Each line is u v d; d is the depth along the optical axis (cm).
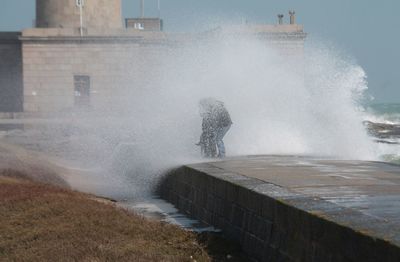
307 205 882
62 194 1441
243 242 1067
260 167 1416
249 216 1049
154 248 1011
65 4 6606
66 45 6391
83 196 1517
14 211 1258
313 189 1034
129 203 1623
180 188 1534
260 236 995
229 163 1541
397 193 981
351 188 1041
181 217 1400
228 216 1156
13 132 4197
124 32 6369
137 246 1012
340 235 746
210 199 1273
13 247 1032
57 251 973
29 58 6384
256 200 1018
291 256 879
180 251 1014
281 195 973
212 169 1388
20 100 6788
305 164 1487
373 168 1370
